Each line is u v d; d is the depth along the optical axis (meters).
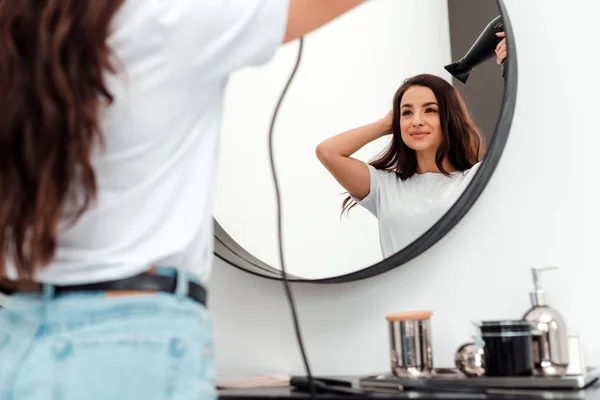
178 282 0.71
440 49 1.22
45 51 0.63
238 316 1.33
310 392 0.99
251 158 1.39
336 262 1.26
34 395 0.63
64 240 0.69
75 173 0.65
